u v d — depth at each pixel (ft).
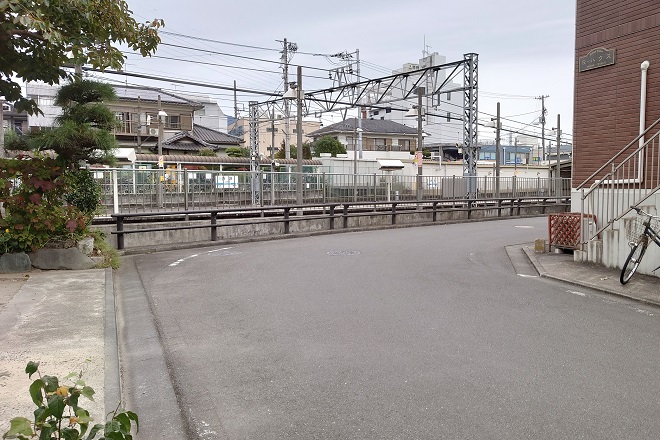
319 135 205.46
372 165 135.54
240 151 151.43
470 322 20.45
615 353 16.85
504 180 96.17
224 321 20.74
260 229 53.36
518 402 13.12
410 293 25.80
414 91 89.56
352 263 35.47
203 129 172.55
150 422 12.28
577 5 39.99
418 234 57.31
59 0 18.24
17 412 11.33
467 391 13.80
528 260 37.50
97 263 31.27
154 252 42.06
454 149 232.32
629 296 24.86
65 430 7.12
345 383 14.39
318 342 17.97
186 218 50.26
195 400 13.47
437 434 11.50
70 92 35.27
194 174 54.49
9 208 29.53
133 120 153.28
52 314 20.08
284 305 23.21
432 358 16.33
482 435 11.44
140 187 49.83
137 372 15.38
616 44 37.11
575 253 33.88
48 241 30.25
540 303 23.84
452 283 28.53
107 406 12.21
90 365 14.66
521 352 16.89
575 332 19.19
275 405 13.10
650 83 34.88
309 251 41.98
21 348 15.97
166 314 21.89
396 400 13.26
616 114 37.22
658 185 29.04
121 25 21.04
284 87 120.57
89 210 36.17
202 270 32.68
